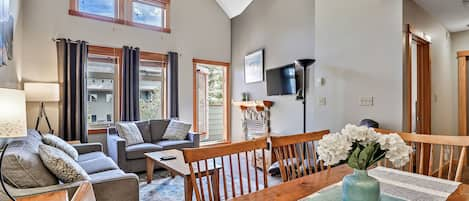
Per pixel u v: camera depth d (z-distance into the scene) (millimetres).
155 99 5371
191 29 5695
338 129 3467
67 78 4293
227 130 6242
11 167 1800
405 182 1441
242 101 5574
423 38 3334
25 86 3801
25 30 4051
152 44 5207
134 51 4934
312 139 1938
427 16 3479
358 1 3262
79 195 812
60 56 4270
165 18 5406
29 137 2756
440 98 3965
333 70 3543
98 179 2111
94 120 4730
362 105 3203
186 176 2555
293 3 4535
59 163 1975
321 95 3703
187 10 5645
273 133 4910
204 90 6461
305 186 1404
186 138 4859
